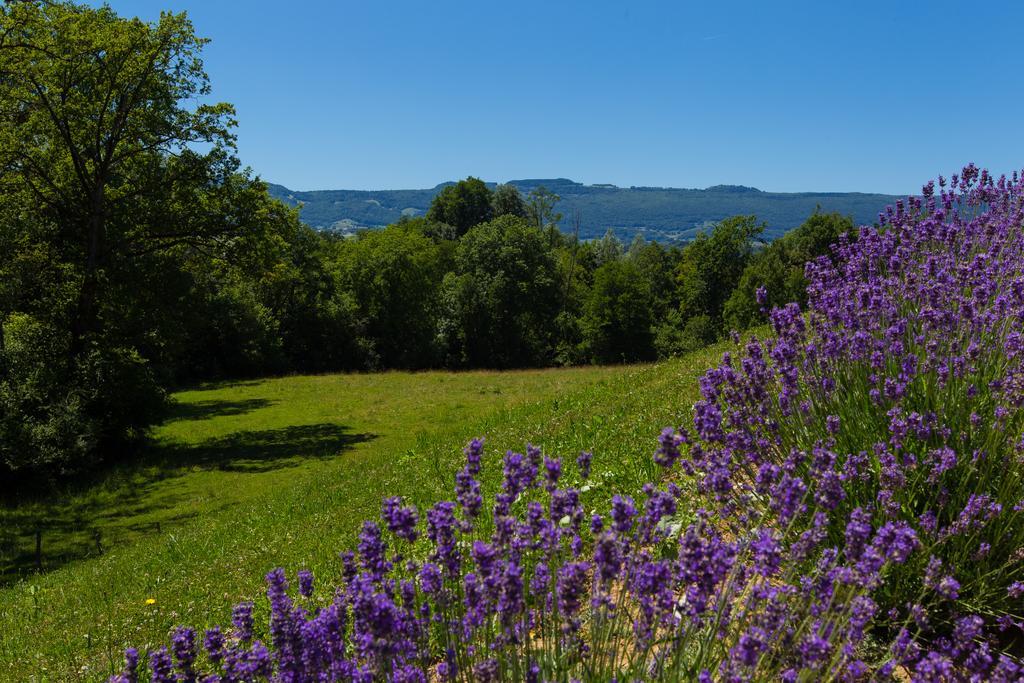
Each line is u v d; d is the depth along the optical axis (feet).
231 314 185.78
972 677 9.20
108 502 75.72
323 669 9.57
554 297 246.06
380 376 176.76
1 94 88.84
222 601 24.41
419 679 9.12
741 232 296.10
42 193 95.81
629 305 238.68
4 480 80.02
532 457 11.89
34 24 86.74
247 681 9.78
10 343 90.33
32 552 59.82
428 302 229.66
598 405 44.06
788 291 236.84
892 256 19.74
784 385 14.42
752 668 8.53
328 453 93.45
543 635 10.30
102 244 97.40
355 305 217.56
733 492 12.32
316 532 33.71
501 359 232.94
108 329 101.04
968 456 12.96
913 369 14.34
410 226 346.54
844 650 8.83
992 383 13.35
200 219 102.78
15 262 90.94
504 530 10.35
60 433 82.43
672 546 12.82
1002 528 11.67
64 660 22.11
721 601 9.30
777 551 9.19
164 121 99.71
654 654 9.98
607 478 23.07
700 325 266.36
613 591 11.93
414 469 43.73
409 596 9.52
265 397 148.15
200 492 77.20
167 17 96.89
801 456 13.19
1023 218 22.08
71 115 93.97
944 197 23.56
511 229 236.22
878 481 12.69
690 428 25.11
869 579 9.05
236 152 105.29
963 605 11.38
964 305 15.39
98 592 35.83
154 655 9.79
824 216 253.85
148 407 97.25
